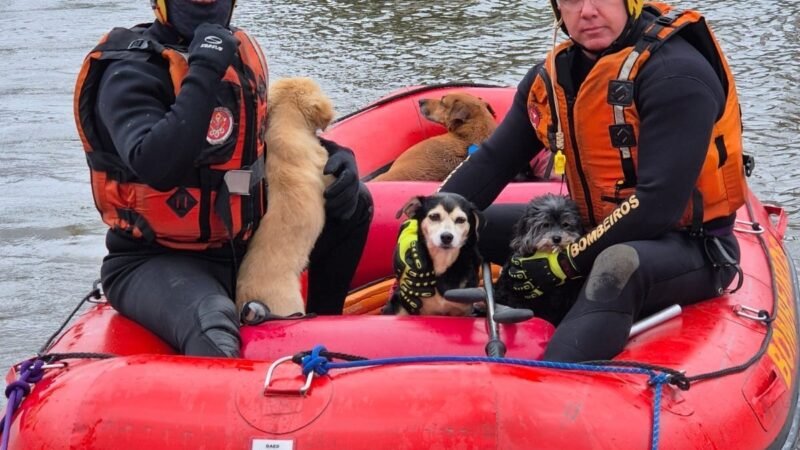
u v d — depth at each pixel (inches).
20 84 398.6
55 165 308.2
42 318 209.8
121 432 98.3
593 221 131.3
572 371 105.1
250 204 123.7
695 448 102.3
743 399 111.7
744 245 150.5
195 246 124.1
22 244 248.5
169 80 119.1
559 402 99.6
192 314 114.7
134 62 118.0
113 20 514.3
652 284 118.6
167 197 119.5
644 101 120.6
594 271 116.8
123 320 125.7
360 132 215.8
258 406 99.0
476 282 133.7
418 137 218.7
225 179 120.5
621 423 99.8
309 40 445.1
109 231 127.4
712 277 126.6
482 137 203.8
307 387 100.0
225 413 98.7
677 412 104.2
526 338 118.0
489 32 444.8
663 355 113.3
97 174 122.4
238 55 122.4
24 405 106.2
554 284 126.1
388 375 101.7
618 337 114.6
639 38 123.5
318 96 136.0
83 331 124.8
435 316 124.6
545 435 97.0
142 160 111.9
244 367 104.0
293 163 130.0
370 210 142.2
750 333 123.7
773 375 120.4
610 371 106.1
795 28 429.7
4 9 545.0
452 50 416.8
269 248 127.3
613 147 124.1
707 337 118.7
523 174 191.5
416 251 130.3
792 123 313.1
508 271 129.4
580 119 126.2
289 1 542.6
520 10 485.4
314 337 118.0
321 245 142.0
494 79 372.5
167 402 99.8
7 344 197.6
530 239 126.3
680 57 120.2
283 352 116.6
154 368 103.7
